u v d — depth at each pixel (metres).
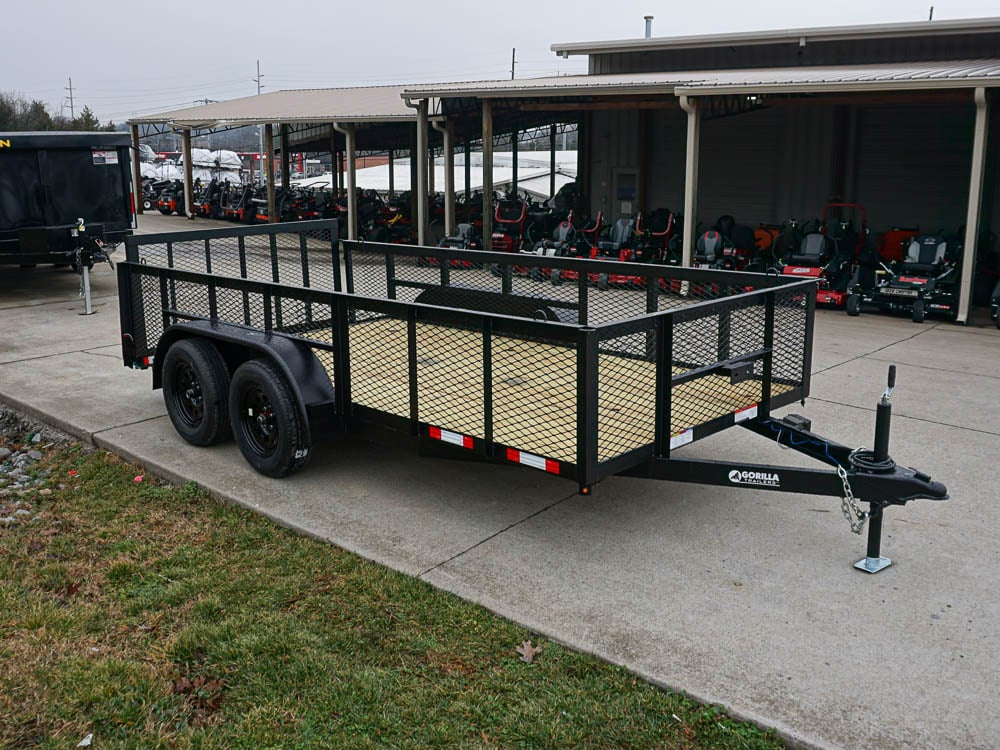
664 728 2.87
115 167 12.30
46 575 4.02
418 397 4.39
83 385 7.32
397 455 5.55
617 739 2.82
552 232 15.77
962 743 2.75
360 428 4.85
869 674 3.12
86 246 11.09
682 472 4.05
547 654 3.29
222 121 22.09
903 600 3.65
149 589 3.85
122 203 12.45
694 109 11.62
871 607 3.59
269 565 4.06
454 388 4.34
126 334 6.25
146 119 28.84
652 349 3.90
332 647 3.36
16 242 11.41
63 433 6.25
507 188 30.55
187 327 5.45
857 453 3.95
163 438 5.88
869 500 3.81
